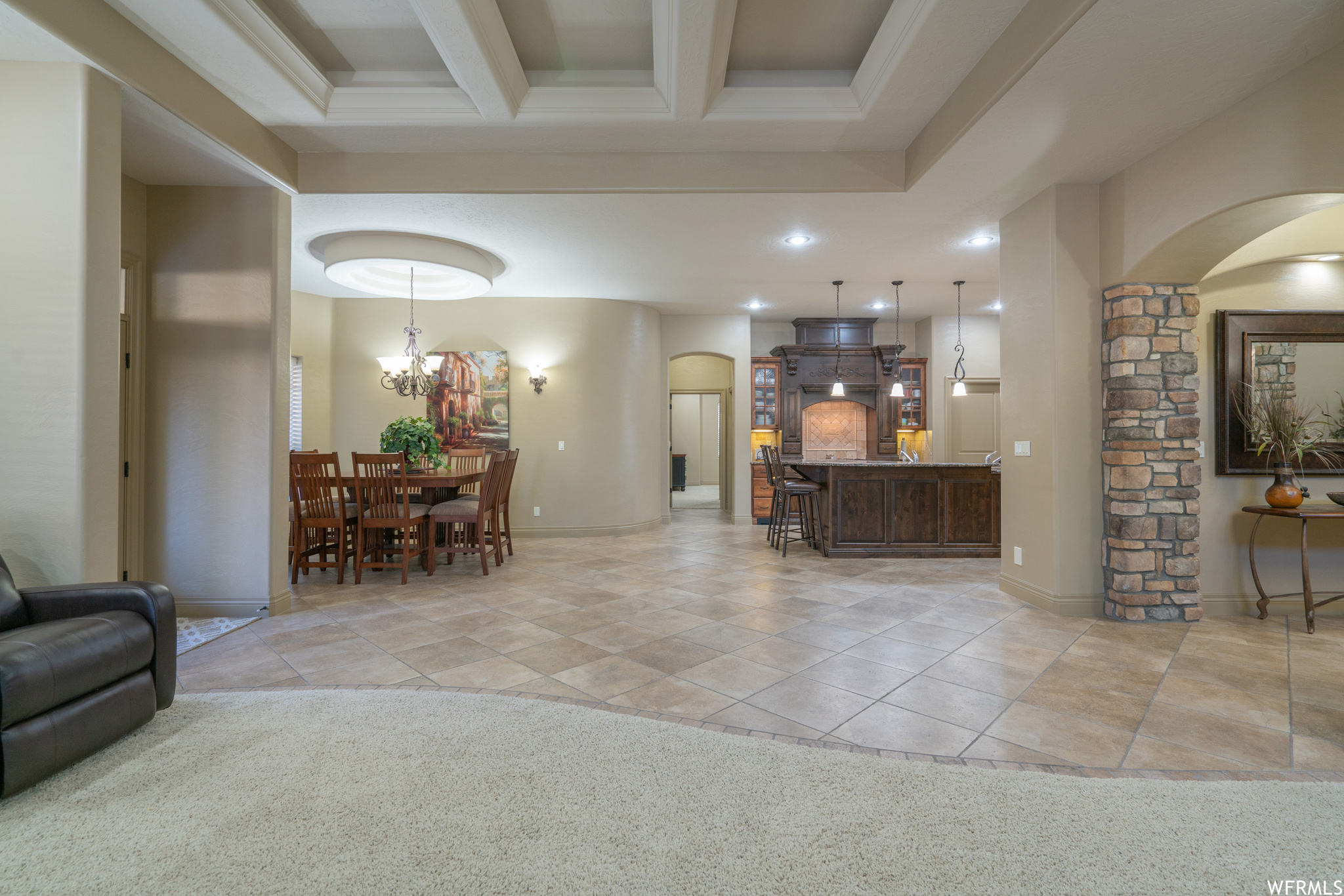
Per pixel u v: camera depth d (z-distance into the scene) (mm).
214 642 3279
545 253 5375
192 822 1665
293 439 6887
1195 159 3133
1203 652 3139
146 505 3775
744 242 5059
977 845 1578
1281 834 1634
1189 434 3688
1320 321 3869
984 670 2881
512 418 7238
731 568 5332
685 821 1683
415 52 3170
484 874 1461
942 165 3547
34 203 2461
